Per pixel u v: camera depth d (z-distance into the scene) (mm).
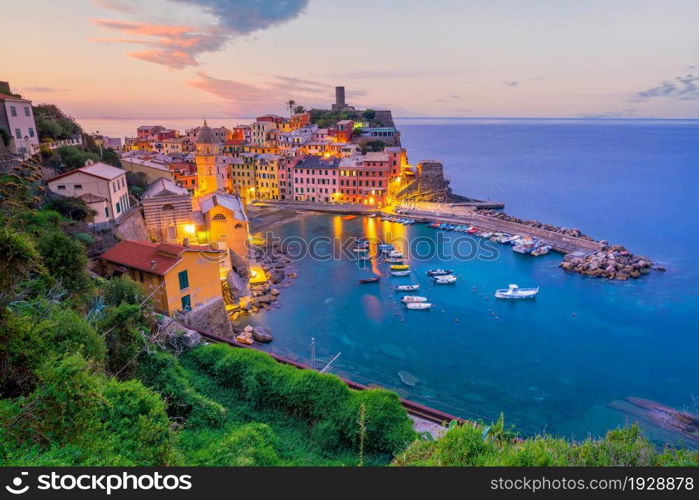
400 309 66750
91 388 15797
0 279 17328
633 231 112125
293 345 55656
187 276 44812
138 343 29516
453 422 21750
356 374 49594
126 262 44094
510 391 46969
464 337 58625
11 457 12961
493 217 122125
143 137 191250
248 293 68312
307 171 143625
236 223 70188
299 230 113562
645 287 75438
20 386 16344
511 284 73312
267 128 187625
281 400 28438
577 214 132625
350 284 76438
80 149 80875
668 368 51688
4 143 57375
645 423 41906
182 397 27375
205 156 103750
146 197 69812
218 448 21969
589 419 42562
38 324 18500
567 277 80500
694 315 65188
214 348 33062
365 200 139500
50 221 45094
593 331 60625
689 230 112188
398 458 21500
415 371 50406
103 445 15055
